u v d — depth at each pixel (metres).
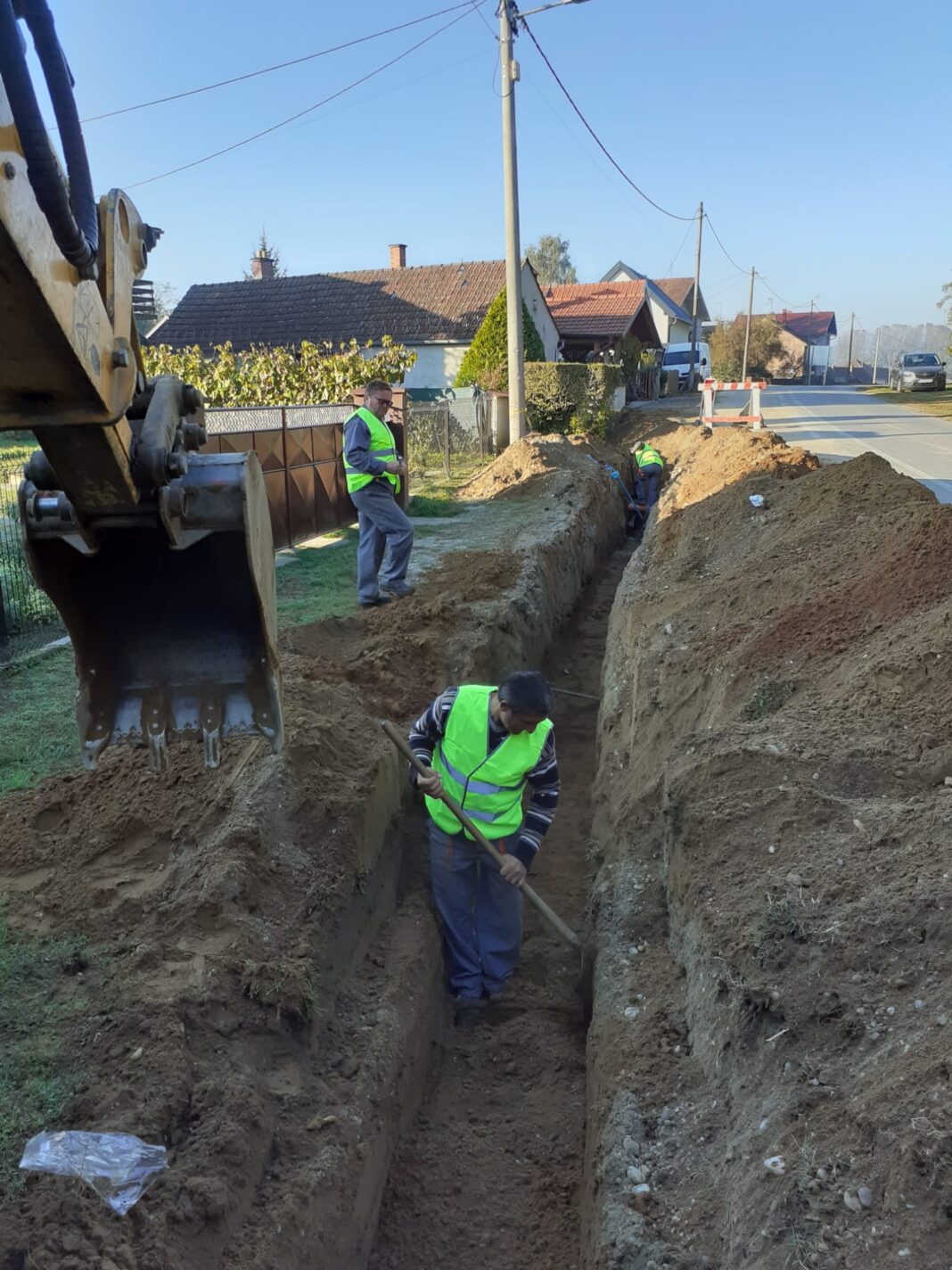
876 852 3.26
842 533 6.50
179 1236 2.48
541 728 4.52
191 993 3.14
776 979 2.99
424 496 13.98
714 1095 3.06
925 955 2.77
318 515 10.91
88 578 2.54
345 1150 3.06
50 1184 2.46
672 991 3.67
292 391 16.97
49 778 4.40
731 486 9.45
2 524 7.91
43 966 3.29
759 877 3.43
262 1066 3.17
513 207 16.86
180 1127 2.77
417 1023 4.01
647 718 5.71
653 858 4.49
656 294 57.06
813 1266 2.16
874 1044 2.63
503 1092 4.20
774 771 3.83
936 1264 2.00
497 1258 3.34
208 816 3.97
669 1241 2.66
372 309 27.89
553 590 9.59
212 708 2.51
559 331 36.00
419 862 5.09
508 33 16.03
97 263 2.00
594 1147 3.29
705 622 6.36
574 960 4.95
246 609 2.58
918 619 4.55
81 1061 2.88
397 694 5.84
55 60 1.79
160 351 17.70
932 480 13.75
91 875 3.78
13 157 1.54
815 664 4.77
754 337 64.81
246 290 29.75
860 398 38.44
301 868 3.96
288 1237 2.69
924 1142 2.19
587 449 18.77
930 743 3.74
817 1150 2.43
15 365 1.78
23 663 6.14
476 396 20.47
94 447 2.01
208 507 2.28
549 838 6.16
